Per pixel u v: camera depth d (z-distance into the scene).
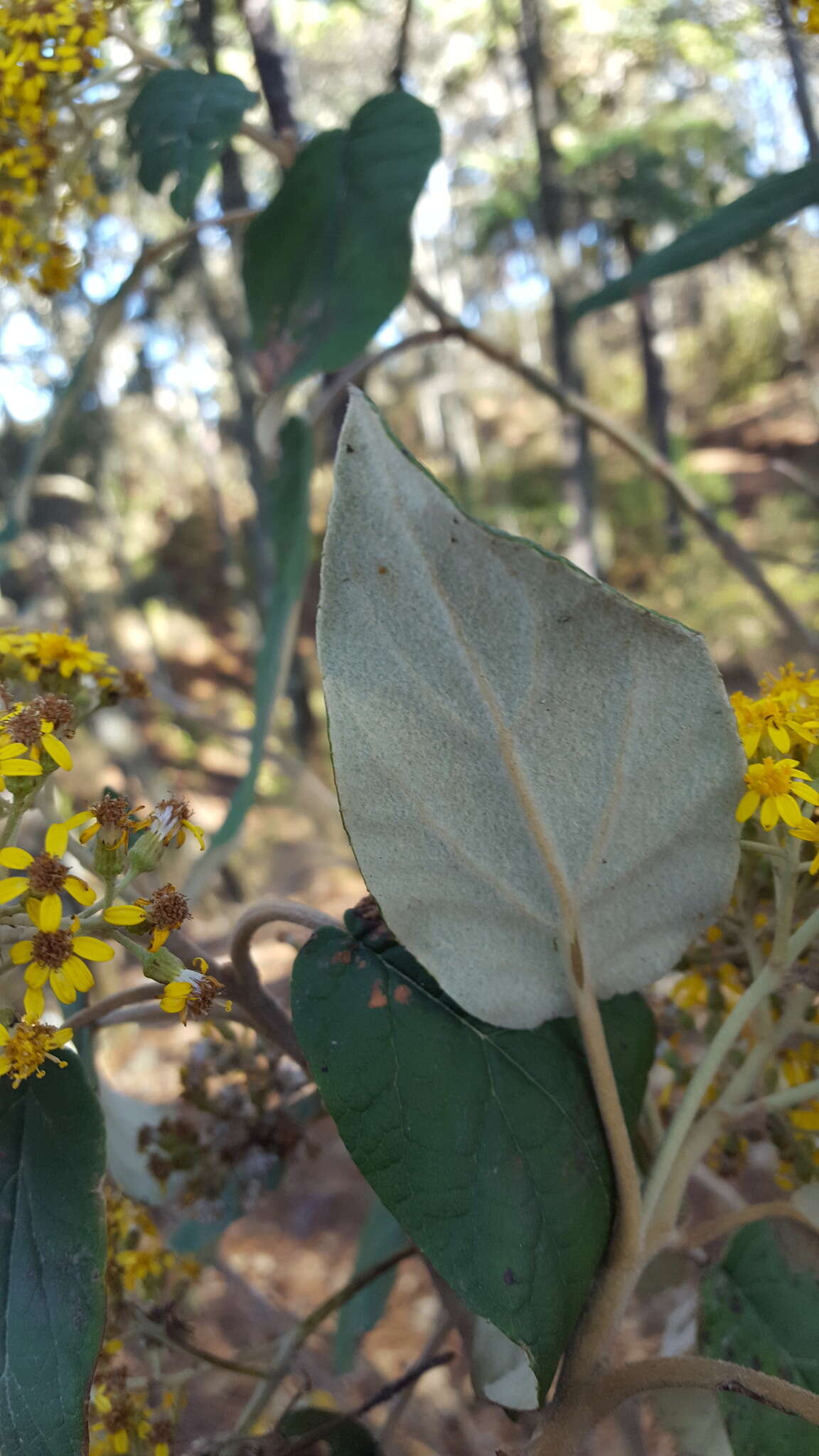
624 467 4.95
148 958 0.17
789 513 3.96
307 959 0.18
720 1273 0.19
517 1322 0.15
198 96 0.29
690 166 2.49
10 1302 0.16
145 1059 0.78
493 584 0.15
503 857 0.17
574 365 2.91
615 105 2.45
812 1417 0.15
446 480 5.39
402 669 0.16
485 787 0.16
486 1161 0.16
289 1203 0.96
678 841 0.17
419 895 0.17
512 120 2.76
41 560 2.61
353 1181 0.98
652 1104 0.20
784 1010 0.21
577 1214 0.17
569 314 0.40
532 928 0.17
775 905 0.21
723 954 0.22
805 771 0.19
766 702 0.19
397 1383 0.24
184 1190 0.30
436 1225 0.16
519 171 2.97
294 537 0.35
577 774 0.16
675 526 4.04
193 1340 0.27
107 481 3.20
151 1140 0.29
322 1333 0.54
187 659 4.59
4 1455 0.15
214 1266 0.42
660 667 0.16
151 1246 0.30
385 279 0.30
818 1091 0.18
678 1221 0.19
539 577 0.15
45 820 0.23
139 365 3.43
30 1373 0.16
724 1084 0.23
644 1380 0.16
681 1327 0.24
